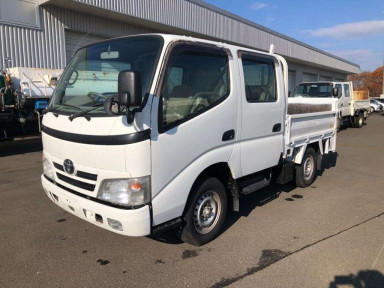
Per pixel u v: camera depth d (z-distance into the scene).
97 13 14.14
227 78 4.03
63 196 3.62
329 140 7.28
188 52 3.55
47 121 3.90
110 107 2.97
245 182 4.71
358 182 7.12
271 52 5.21
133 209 3.13
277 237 4.37
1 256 3.81
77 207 3.46
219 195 4.18
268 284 3.31
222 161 4.00
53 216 4.98
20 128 9.60
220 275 3.47
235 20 21.59
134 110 3.04
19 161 8.71
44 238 4.27
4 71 9.73
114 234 4.39
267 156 4.86
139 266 3.63
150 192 3.21
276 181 5.62
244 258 3.81
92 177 3.31
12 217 4.94
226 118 3.97
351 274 3.51
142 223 3.16
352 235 4.45
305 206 5.56
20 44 12.29
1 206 5.39
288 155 5.58
